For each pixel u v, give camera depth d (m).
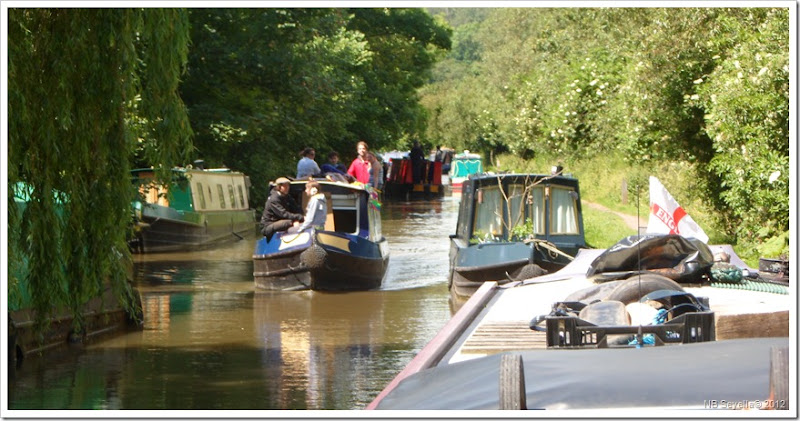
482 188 18.64
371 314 16.00
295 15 36.78
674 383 5.76
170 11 12.71
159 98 12.79
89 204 12.52
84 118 12.31
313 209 18.92
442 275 21.20
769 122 16.36
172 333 14.30
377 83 53.19
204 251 26.42
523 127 42.66
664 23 20.98
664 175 26.89
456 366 6.93
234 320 15.36
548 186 18.61
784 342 6.46
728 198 17.69
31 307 12.64
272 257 18.73
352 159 51.44
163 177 13.10
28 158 11.95
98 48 12.17
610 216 27.69
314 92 37.00
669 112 21.84
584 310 8.52
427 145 97.56
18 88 11.28
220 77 35.81
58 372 11.77
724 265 12.39
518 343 9.09
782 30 16.70
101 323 14.04
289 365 12.18
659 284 9.80
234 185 31.75
